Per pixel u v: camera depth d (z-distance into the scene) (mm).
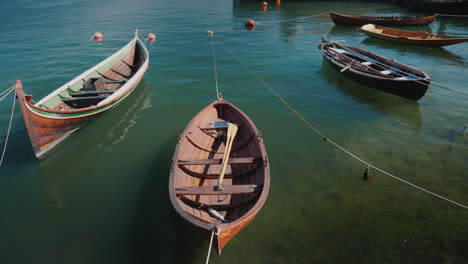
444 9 35062
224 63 19219
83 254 6285
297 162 9352
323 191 8078
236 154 9148
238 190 6684
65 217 7234
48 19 35469
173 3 51438
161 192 8047
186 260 6137
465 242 6418
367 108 12969
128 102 13656
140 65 16062
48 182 8453
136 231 6836
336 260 6086
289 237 6648
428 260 6039
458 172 8641
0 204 7625
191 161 7762
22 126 11250
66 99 11273
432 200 7641
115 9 43875
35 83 15516
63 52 21359
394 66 15062
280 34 27641
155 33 27750
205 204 6957
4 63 18719
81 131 11172
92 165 9227
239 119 10195
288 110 12875
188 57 20453
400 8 42656
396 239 6547
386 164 9117
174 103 13602
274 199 7801
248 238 6637
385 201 7660
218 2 52781
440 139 10406
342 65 15586
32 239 6645
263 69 18078
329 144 10312
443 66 18125
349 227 6895
